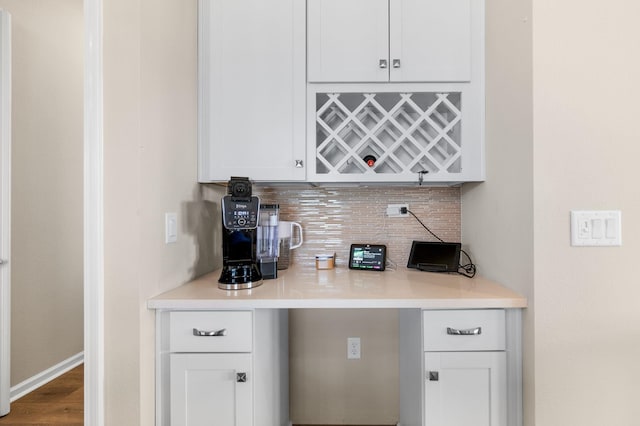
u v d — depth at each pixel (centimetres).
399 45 150
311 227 189
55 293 244
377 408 190
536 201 111
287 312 184
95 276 110
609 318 110
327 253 189
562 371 110
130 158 111
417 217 187
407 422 161
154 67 119
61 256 249
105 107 111
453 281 147
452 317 119
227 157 152
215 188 175
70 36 257
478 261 162
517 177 122
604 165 110
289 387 191
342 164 156
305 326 191
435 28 150
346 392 190
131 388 111
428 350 119
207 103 152
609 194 110
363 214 188
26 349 221
